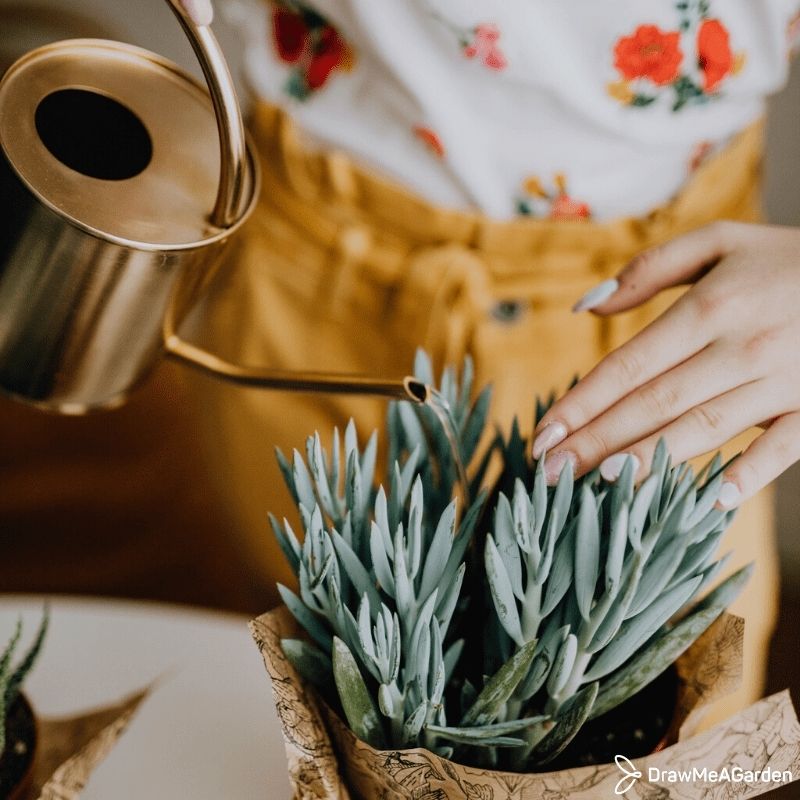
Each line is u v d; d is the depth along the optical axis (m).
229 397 0.82
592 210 0.66
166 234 0.40
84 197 0.39
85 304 0.42
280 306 0.75
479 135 0.63
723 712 0.54
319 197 0.69
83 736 0.48
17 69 0.41
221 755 0.54
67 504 1.30
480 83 0.61
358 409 0.74
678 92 0.61
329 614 0.35
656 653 0.35
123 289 0.41
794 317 0.44
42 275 0.41
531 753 0.37
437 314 0.67
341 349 0.74
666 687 0.40
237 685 0.58
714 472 0.38
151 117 0.43
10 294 0.42
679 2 0.57
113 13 1.27
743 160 0.69
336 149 0.67
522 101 0.61
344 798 0.37
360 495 0.36
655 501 0.33
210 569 1.26
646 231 0.67
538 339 0.69
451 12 0.57
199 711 0.56
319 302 0.72
